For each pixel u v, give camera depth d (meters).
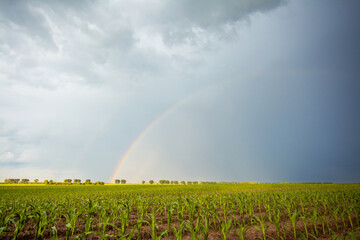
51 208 10.00
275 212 8.36
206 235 6.67
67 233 7.15
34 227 9.08
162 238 8.01
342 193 19.16
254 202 14.72
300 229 9.00
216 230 8.89
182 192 32.44
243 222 9.93
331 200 14.42
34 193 32.28
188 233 8.56
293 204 13.19
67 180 113.56
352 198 15.93
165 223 10.27
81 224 9.52
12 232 8.23
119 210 12.16
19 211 10.20
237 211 12.71
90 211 8.45
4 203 14.17
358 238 7.82
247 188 45.38
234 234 8.33
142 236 8.26
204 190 38.72
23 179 124.31
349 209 10.23
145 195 25.70
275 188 44.50
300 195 17.39
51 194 29.22
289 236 8.18
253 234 8.37
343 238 6.43
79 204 12.70
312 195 17.69
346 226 9.47
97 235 8.25
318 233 8.55
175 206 10.56
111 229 9.12
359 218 10.73
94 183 103.81
